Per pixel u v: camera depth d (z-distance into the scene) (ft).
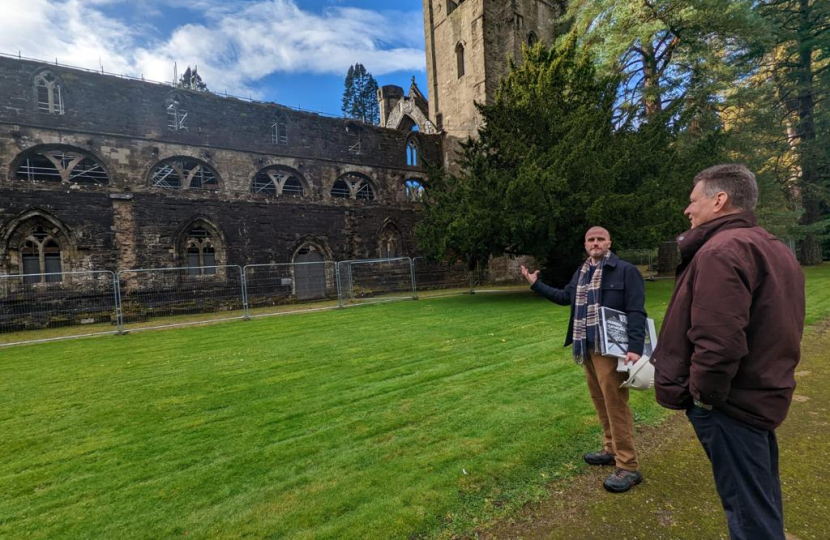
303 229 67.87
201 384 18.81
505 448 11.17
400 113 115.55
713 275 5.49
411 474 10.05
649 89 57.47
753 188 6.08
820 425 11.99
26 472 11.14
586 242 10.44
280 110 72.08
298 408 15.10
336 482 9.89
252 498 9.43
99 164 56.80
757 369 5.48
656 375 6.60
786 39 66.03
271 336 31.17
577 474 9.91
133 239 54.24
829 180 74.49
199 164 65.46
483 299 50.78
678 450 10.92
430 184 60.75
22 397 17.99
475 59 88.63
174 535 8.27
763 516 5.54
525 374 17.80
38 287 48.39
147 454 11.95
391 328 31.58
